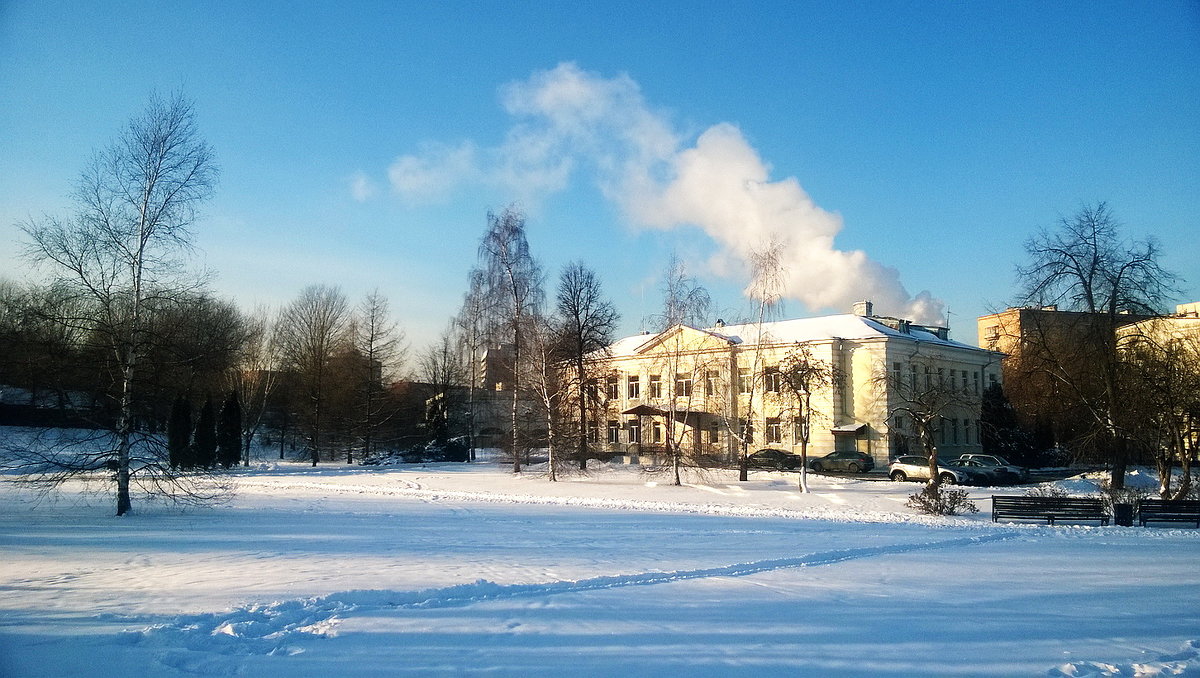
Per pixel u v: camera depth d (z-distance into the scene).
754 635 9.52
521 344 44.66
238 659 8.32
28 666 8.00
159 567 14.14
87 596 11.34
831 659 8.56
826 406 54.91
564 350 45.72
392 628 9.66
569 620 10.20
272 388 64.62
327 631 9.49
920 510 27.36
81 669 7.91
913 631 9.81
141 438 25.95
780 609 11.00
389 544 17.73
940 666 8.35
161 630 9.26
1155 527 23.95
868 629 9.89
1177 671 8.27
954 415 57.25
